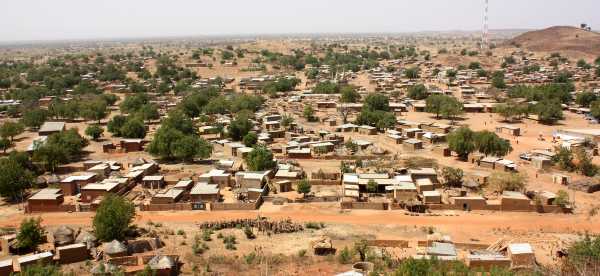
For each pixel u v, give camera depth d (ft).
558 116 616.39
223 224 281.33
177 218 298.97
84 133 564.30
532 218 295.28
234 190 350.02
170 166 418.10
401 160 428.56
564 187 354.13
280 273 220.64
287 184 351.87
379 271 212.64
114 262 230.27
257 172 368.27
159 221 293.43
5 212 315.58
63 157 407.44
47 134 545.03
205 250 246.68
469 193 339.57
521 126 593.01
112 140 531.09
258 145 450.30
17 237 249.55
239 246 252.42
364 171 388.98
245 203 314.76
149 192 345.10
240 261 233.14
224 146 476.95
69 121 654.53
